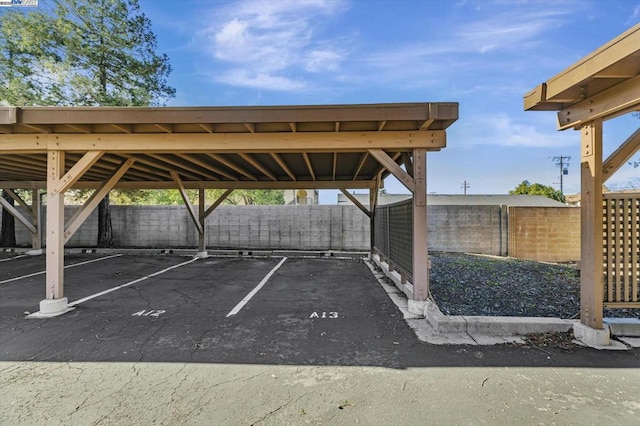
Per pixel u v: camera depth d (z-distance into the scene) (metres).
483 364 3.08
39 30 9.14
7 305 5.18
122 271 8.20
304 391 2.67
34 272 7.99
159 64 10.84
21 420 2.31
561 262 9.80
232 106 4.18
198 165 7.63
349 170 8.86
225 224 11.99
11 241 12.18
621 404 2.45
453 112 4.10
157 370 3.04
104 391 2.69
